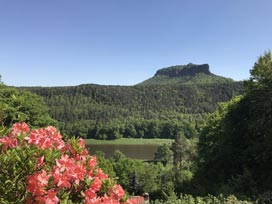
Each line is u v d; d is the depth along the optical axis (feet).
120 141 589.73
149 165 310.24
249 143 102.06
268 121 93.30
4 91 93.66
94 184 13.66
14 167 12.14
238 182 85.46
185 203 61.67
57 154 13.61
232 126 107.96
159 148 397.80
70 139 15.31
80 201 13.44
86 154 15.40
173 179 236.22
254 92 100.68
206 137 134.00
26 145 13.89
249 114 102.01
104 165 139.23
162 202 69.51
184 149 309.63
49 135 15.48
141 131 629.51
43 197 11.98
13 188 12.04
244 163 100.83
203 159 132.46
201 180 116.47
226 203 57.77
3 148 13.61
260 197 63.10
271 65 104.12
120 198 14.76
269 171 90.43
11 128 15.15
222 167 109.70
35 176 12.01
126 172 250.57
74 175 13.03
